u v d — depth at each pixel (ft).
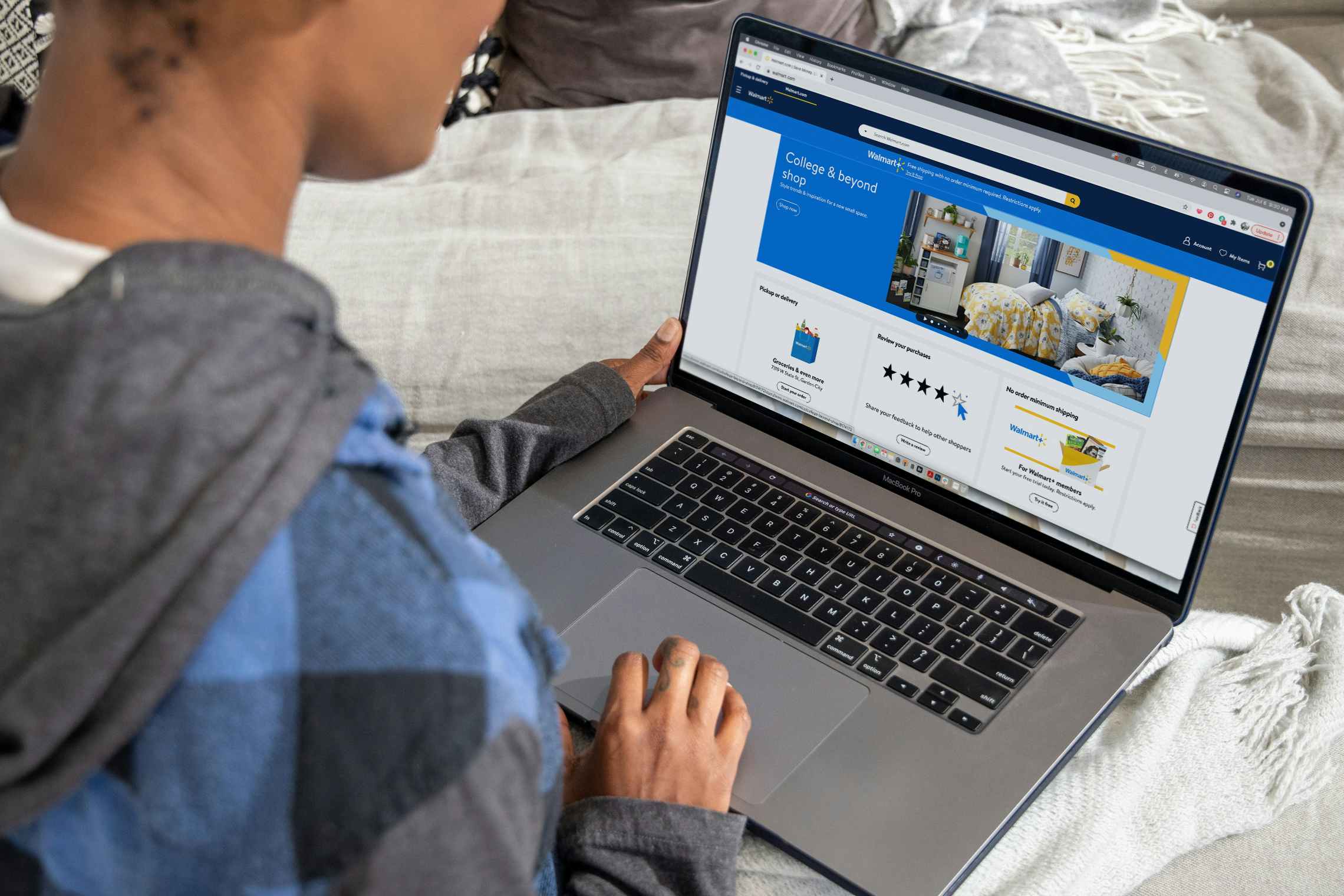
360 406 1.07
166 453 0.95
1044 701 2.30
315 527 1.03
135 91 1.06
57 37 1.13
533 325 4.14
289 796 1.00
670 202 4.47
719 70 5.16
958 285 2.55
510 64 5.44
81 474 0.95
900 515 2.73
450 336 4.12
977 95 2.43
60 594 0.94
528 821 1.12
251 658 1.00
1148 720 2.39
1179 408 2.34
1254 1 5.68
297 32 1.08
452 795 1.02
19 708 0.92
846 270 2.70
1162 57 5.44
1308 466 4.22
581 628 2.47
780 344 2.86
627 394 2.95
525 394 4.14
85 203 1.07
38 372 0.98
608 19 5.08
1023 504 2.60
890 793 2.13
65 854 1.02
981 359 2.57
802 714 2.28
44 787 0.94
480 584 1.11
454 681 1.03
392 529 1.06
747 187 2.80
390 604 1.03
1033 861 2.17
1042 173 2.39
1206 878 2.25
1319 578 4.37
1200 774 2.32
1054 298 2.43
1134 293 2.34
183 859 1.02
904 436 2.73
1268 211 2.15
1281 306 2.17
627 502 2.76
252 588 1.00
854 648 2.42
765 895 2.06
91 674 0.91
